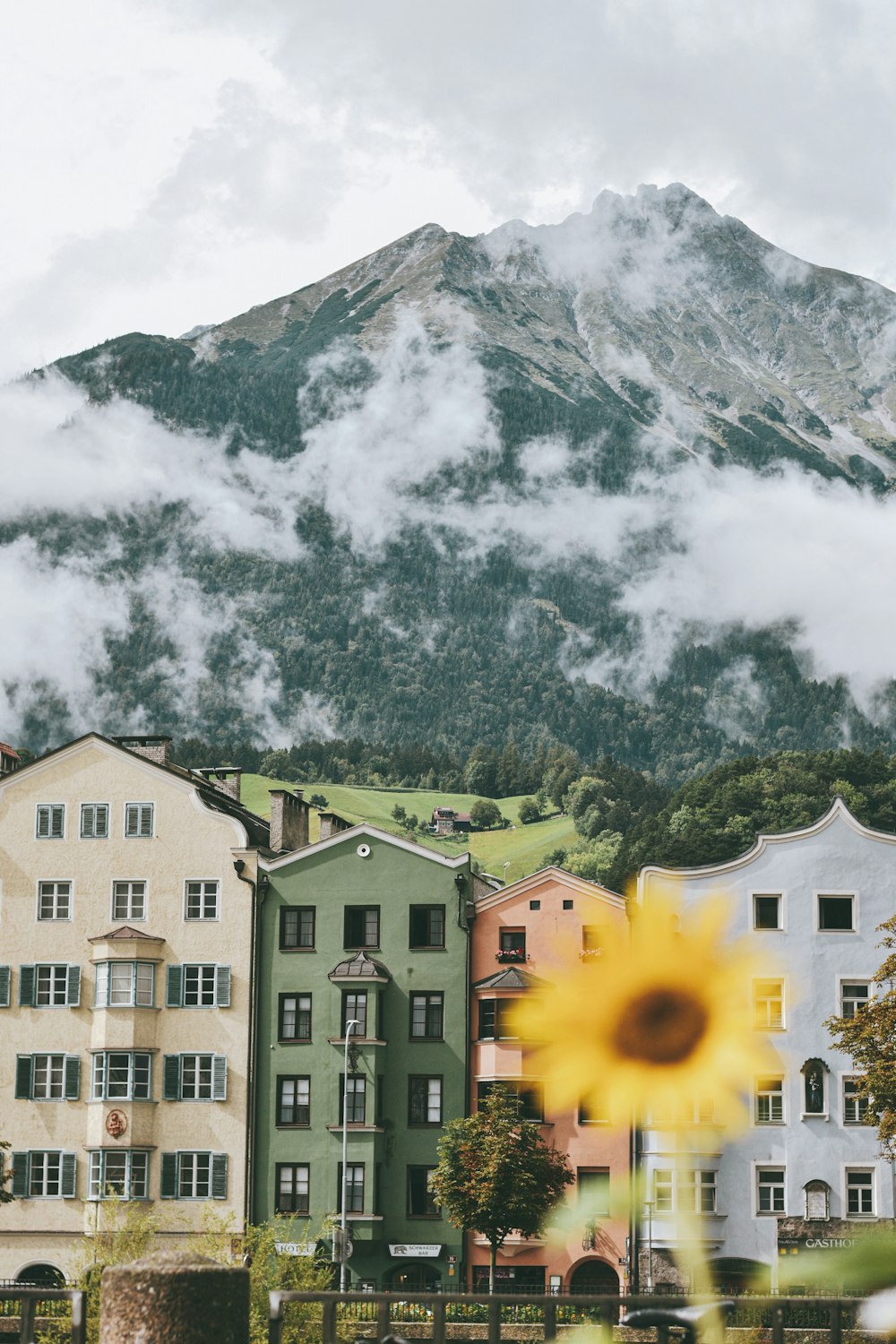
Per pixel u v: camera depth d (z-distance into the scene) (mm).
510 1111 81438
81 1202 89125
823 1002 85938
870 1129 84438
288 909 92438
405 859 92062
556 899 90312
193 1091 90312
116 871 93500
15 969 92688
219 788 111062
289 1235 87562
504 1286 85062
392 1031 90188
